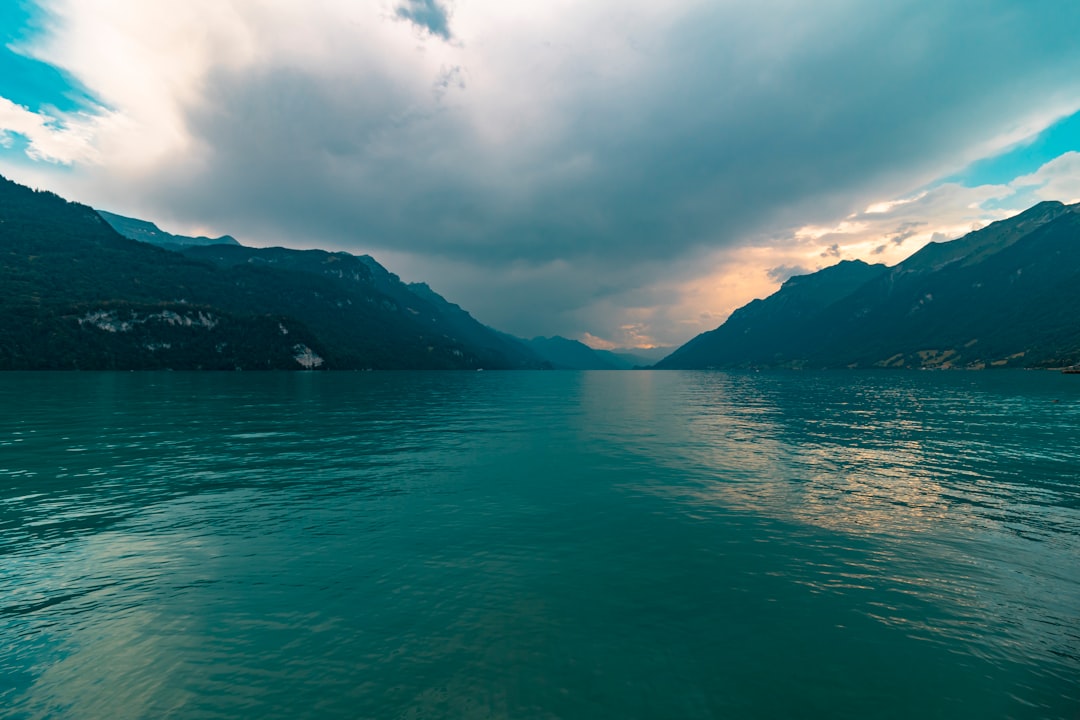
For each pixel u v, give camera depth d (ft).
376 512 68.59
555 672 33.12
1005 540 58.13
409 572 48.67
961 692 31.48
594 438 140.15
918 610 41.73
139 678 32.37
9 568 49.06
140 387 338.13
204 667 33.63
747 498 76.54
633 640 37.04
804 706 30.22
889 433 148.46
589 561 51.60
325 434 144.05
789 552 54.29
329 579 47.03
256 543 56.39
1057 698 30.94
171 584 45.85
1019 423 166.61
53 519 64.49
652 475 92.48
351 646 36.09
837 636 37.73
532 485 84.38
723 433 151.33
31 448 114.83
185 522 63.67
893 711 29.86
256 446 121.90
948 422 171.94
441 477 90.33
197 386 367.86
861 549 55.26
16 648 35.45
